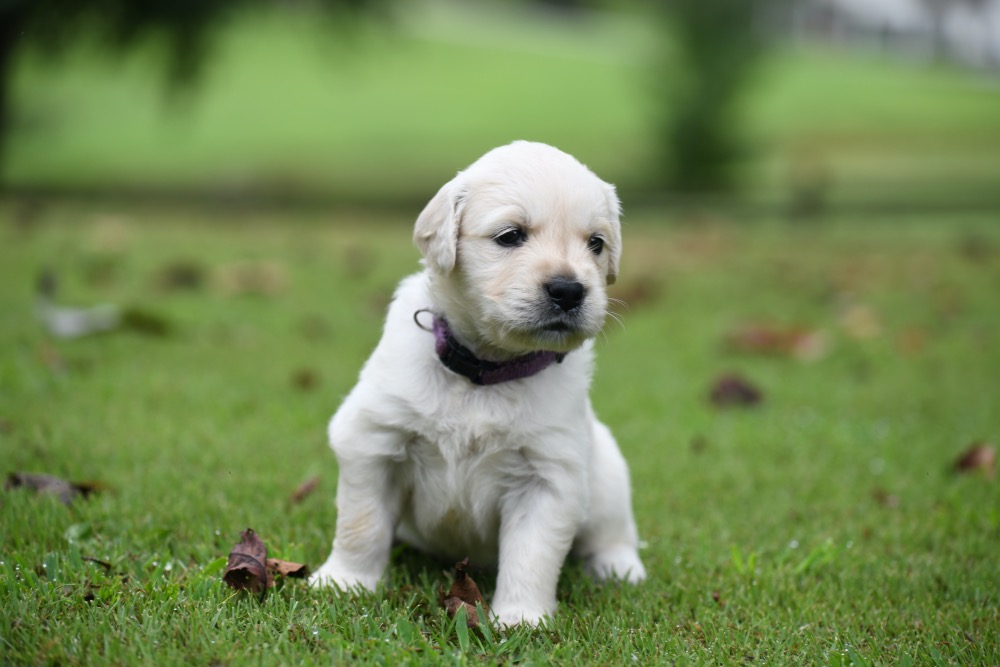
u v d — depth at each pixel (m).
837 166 32.84
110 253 11.94
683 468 5.92
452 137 37.12
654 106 30.94
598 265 4.18
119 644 3.21
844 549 4.79
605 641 3.64
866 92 49.72
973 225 19.56
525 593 3.87
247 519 4.65
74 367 7.00
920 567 4.58
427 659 3.33
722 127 29.86
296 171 30.23
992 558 4.73
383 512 4.06
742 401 7.29
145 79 42.47
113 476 5.09
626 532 4.53
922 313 10.73
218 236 14.71
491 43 56.47
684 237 17.42
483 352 4.02
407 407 3.90
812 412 7.14
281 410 6.45
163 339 8.09
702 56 29.58
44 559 3.90
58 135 35.78
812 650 3.67
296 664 3.23
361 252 13.59
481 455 3.94
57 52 26.12
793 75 53.00
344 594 3.84
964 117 44.62
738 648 3.68
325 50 30.64
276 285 10.63
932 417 7.09
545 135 37.38
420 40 54.59
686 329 9.81
